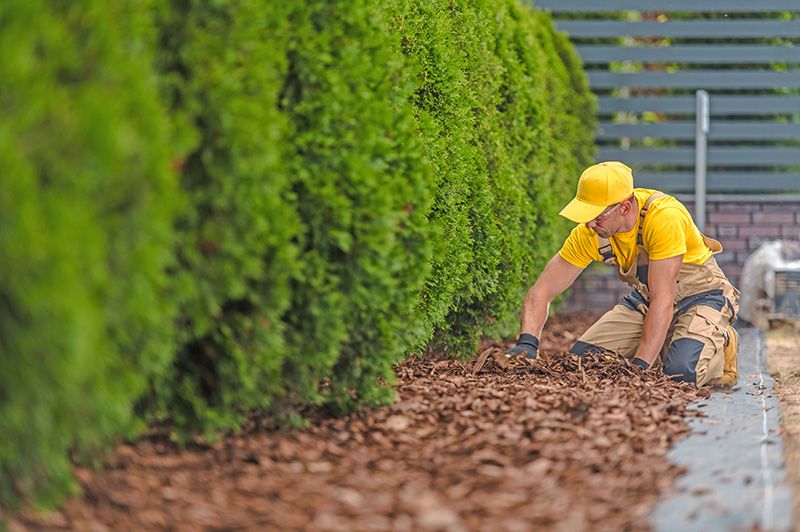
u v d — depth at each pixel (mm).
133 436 7926
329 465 8219
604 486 7805
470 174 13609
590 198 12352
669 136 24109
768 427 9906
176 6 7812
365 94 9312
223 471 7996
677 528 6961
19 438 6547
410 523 6926
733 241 24016
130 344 7262
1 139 5918
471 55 14352
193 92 7727
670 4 23797
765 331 20531
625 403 10453
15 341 6184
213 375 8461
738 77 24031
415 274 9812
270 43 8406
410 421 9594
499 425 9438
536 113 17547
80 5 6621
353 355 9555
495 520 7031
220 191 7777
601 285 23828
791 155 24078
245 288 8094
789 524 7020
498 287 14750
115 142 6230
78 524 6852
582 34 24047
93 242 6230
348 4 9320
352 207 9031
